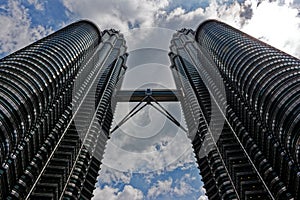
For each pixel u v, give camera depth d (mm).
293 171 81750
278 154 90750
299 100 80438
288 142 79812
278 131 85062
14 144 77500
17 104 81062
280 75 97562
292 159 81812
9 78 89562
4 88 83000
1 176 76750
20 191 85062
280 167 89438
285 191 86375
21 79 92938
